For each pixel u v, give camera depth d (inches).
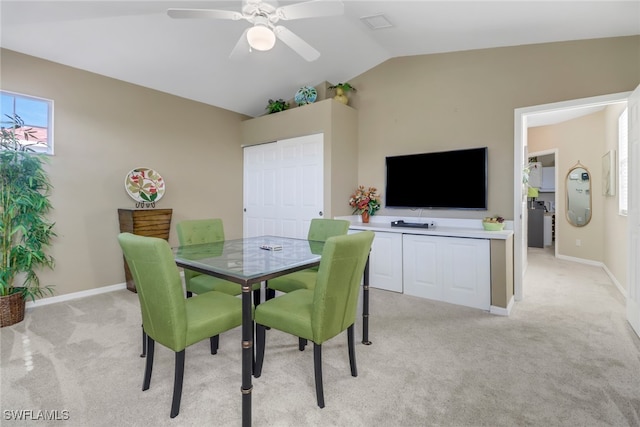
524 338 97.3
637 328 98.9
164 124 166.4
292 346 93.0
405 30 130.2
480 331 102.7
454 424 60.7
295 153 179.5
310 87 175.2
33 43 118.6
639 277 98.1
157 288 61.9
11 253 112.3
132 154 153.9
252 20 82.2
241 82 169.2
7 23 106.8
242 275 64.4
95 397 68.9
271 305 75.6
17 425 60.3
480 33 126.3
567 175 216.5
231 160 199.8
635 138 101.8
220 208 193.8
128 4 103.9
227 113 197.2
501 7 105.4
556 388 71.7
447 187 148.4
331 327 68.2
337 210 167.2
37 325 107.1
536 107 129.4
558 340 95.7
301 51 95.8
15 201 109.0
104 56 132.0
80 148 137.4
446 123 150.6
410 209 162.1
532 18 110.3
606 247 182.9
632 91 111.9
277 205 189.0
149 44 129.1
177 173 172.1
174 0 104.5
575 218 212.1
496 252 117.5
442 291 130.6
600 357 85.3
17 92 121.3
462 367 80.9
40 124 128.9
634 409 64.3
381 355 87.4
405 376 77.0
